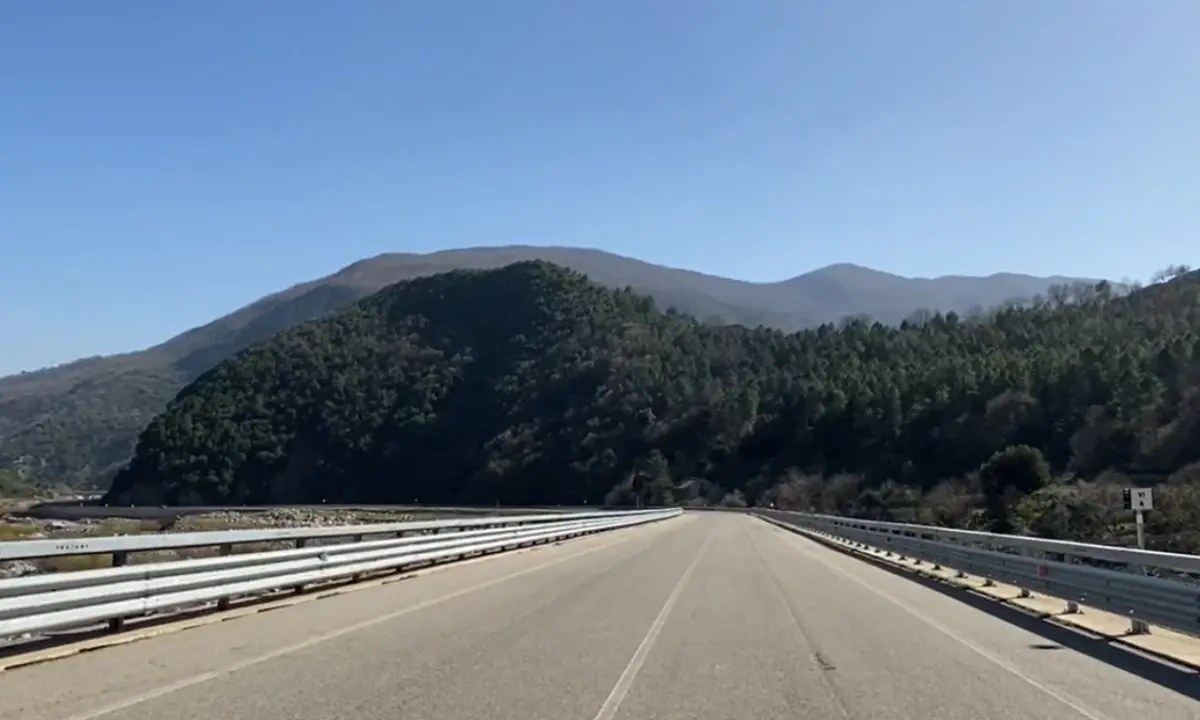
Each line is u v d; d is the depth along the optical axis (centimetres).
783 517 7212
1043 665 1191
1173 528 4144
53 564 2183
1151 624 1336
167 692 967
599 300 16762
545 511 9394
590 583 2189
